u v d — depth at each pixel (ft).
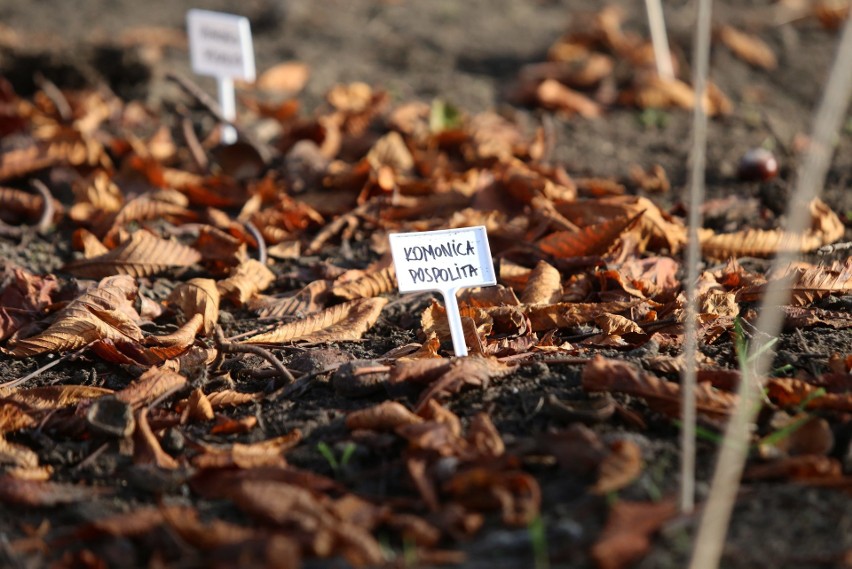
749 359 3.97
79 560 3.55
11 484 3.73
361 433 3.81
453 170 5.37
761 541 3.49
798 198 3.56
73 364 4.22
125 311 4.36
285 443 3.82
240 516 3.67
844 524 3.52
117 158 5.48
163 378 4.00
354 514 3.56
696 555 3.37
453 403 3.90
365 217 4.98
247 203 5.07
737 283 4.43
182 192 5.20
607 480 3.57
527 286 4.40
